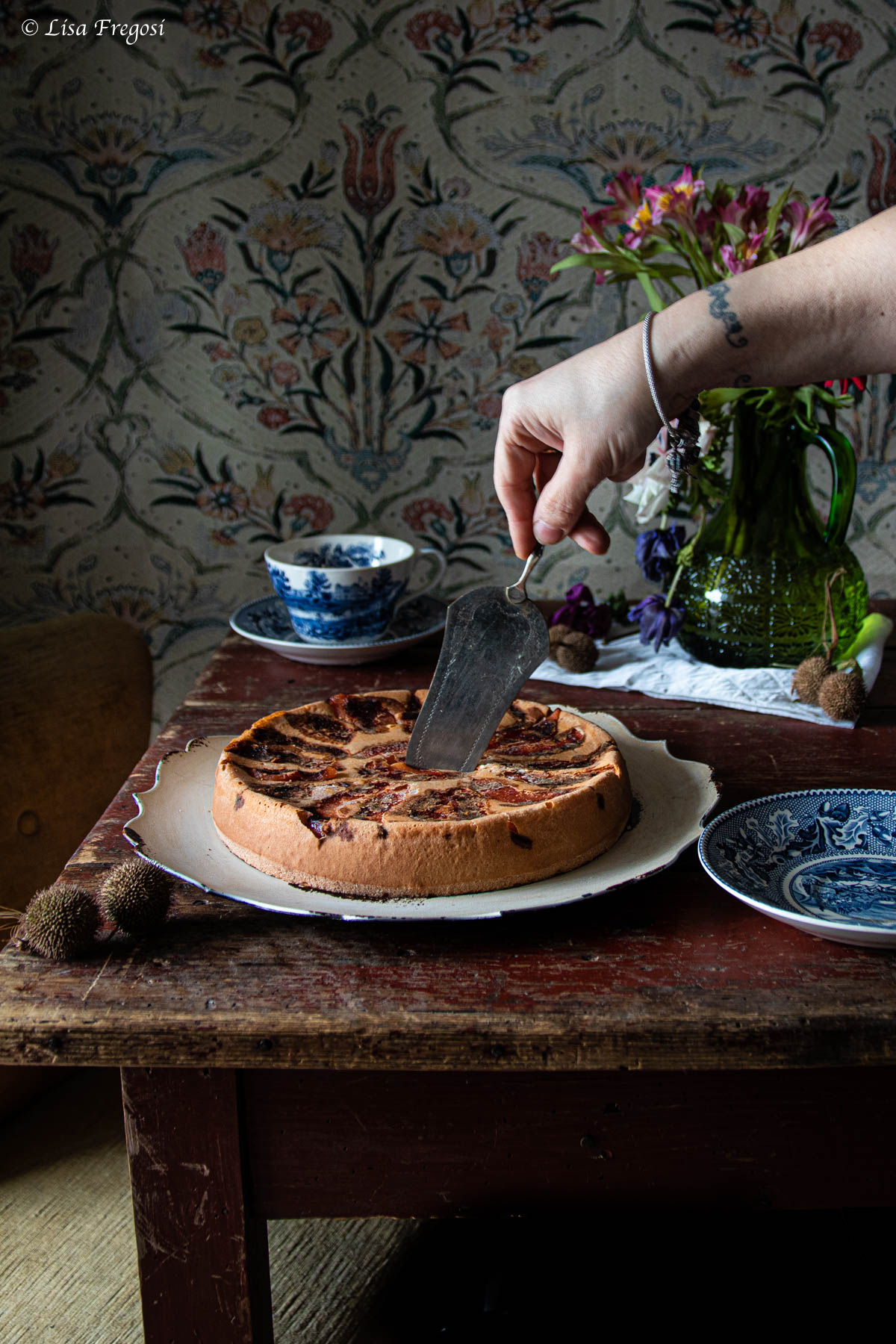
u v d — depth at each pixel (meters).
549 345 1.45
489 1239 0.90
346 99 1.34
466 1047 0.52
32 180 1.34
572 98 1.36
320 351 1.43
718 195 0.95
